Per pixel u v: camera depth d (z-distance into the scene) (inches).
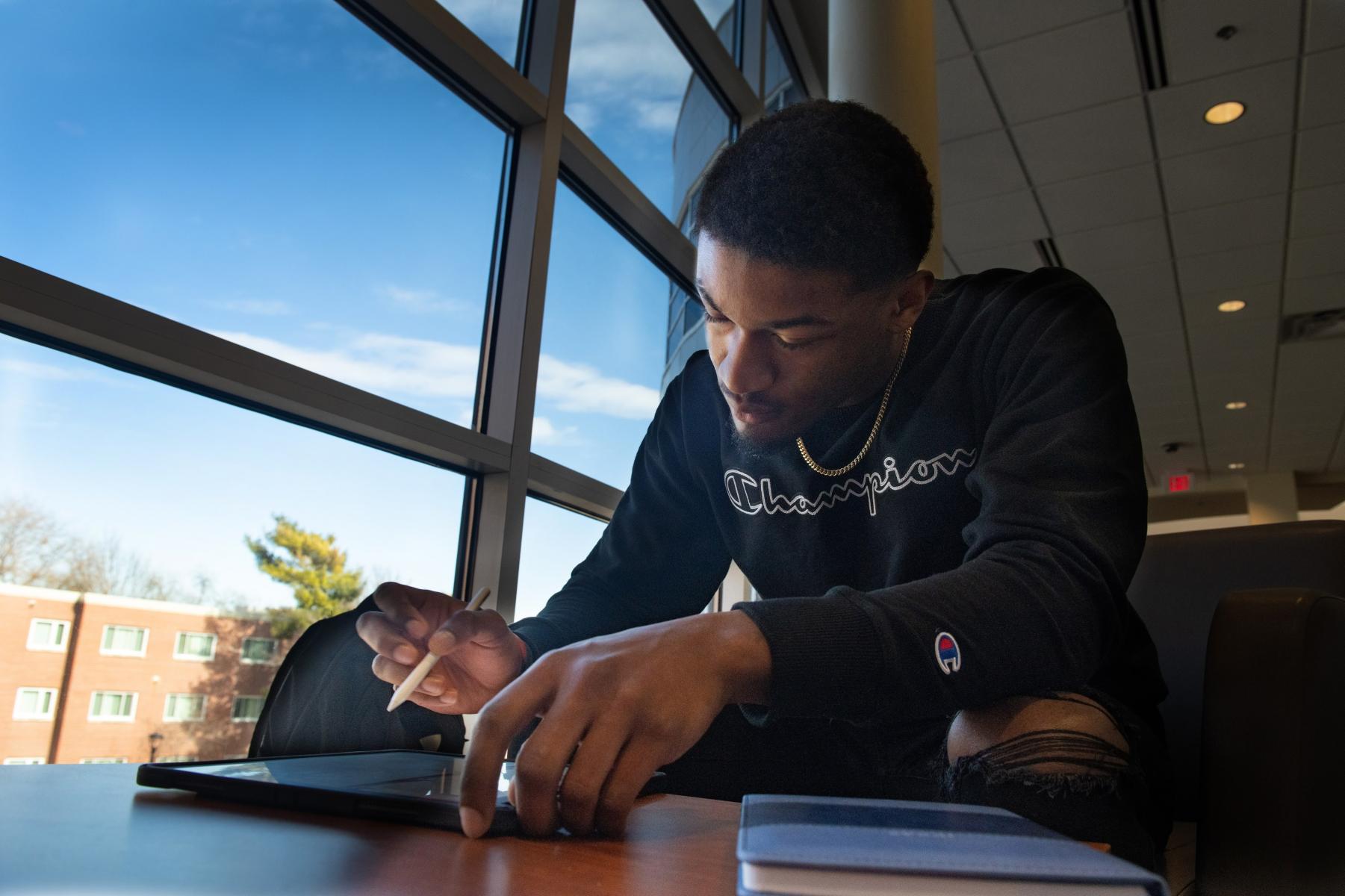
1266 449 343.9
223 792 21.1
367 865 15.0
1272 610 29.4
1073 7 144.5
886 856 11.3
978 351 35.3
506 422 83.7
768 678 20.3
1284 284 225.3
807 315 29.4
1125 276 223.8
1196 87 160.4
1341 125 168.2
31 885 12.6
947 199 194.7
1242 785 28.8
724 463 42.4
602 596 42.0
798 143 28.7
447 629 28.4
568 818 18.0
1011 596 22.8
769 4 163.8
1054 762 21.7
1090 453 27.4
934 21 139.2
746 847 11.8
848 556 39.2
